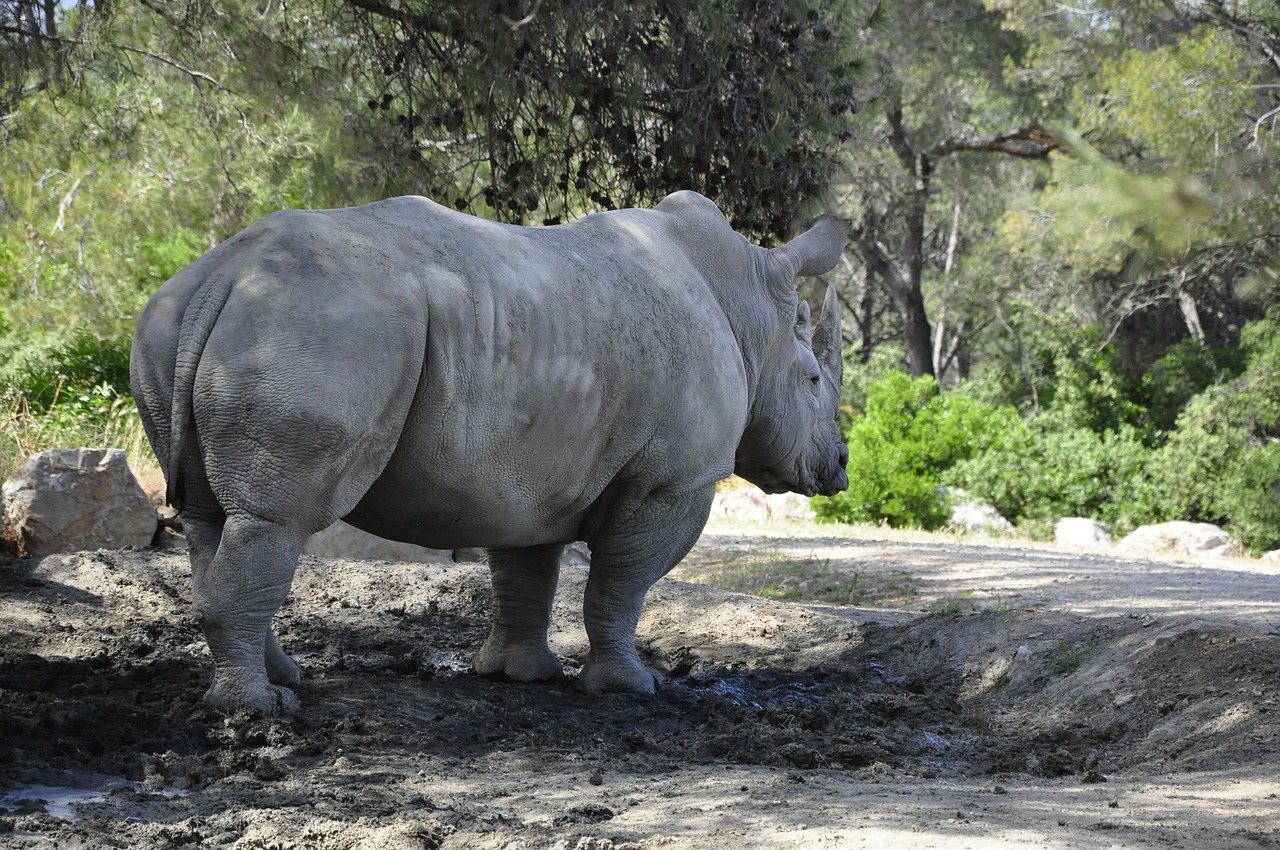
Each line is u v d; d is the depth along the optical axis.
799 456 14.01
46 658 12.69
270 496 9.60
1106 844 7.27
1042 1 46.50
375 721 10.55
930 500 41.59
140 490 19.20
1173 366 54.56
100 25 18.45
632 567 12.27
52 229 28.42
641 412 11.54
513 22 15.98
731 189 16.97
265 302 9.64
